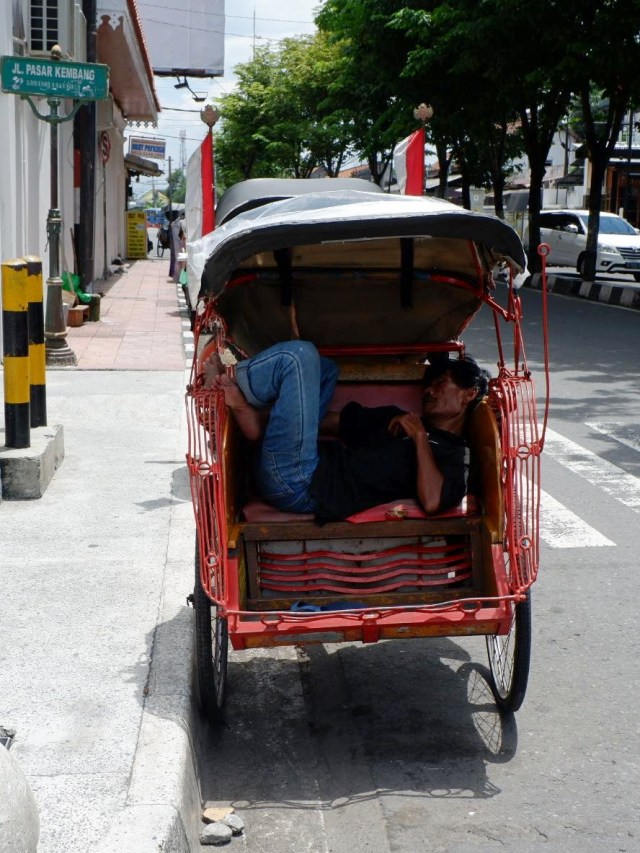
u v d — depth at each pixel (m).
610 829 3.48
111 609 4.71
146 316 17.45
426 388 4.56
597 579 5.77
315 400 4.02
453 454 4.12
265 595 4.05
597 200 23.53
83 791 3.19
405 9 23.11
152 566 5.29
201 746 3.98
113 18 17.62
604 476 7.80
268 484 4.04
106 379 10.74
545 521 6.74
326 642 3.79
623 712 4.32
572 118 44.09
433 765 3.94
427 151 34.94
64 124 17.50
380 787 3.79
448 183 44.16
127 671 4.05
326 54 43.03
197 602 3.96
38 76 9.28
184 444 8.12
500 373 4.68
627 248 26.61
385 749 4.07
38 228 13.83
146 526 5.98
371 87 29.19
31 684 3.94
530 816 3.57
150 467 7.36
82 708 3.74
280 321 5.31
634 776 3.83
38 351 7.31
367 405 5.00
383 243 4.68
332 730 4.24
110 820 3.02
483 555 4.03
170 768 3.34
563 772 3.87
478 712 4.36
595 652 4.88
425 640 5.14
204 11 35.03
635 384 11.53
